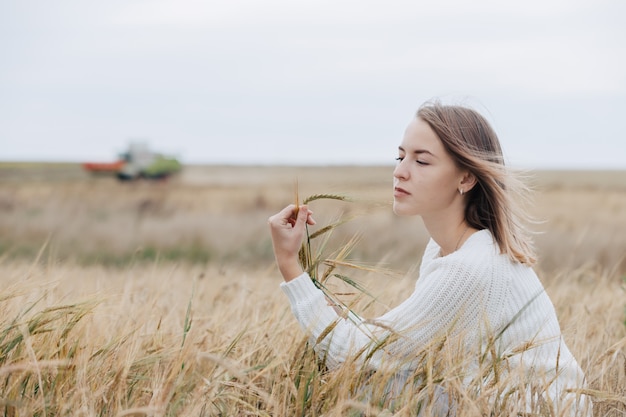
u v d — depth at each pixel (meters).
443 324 3.12
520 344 3.11
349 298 4.27
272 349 3.38
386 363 3.05
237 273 7.11
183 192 43.38
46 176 79.69
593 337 4.29
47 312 3.14
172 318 4.34
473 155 3.17
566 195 38.38
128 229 20.14
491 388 2.84
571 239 15.32
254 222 21.41
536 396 3.04
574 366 3.23
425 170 3.22
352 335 3.14
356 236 3.44
